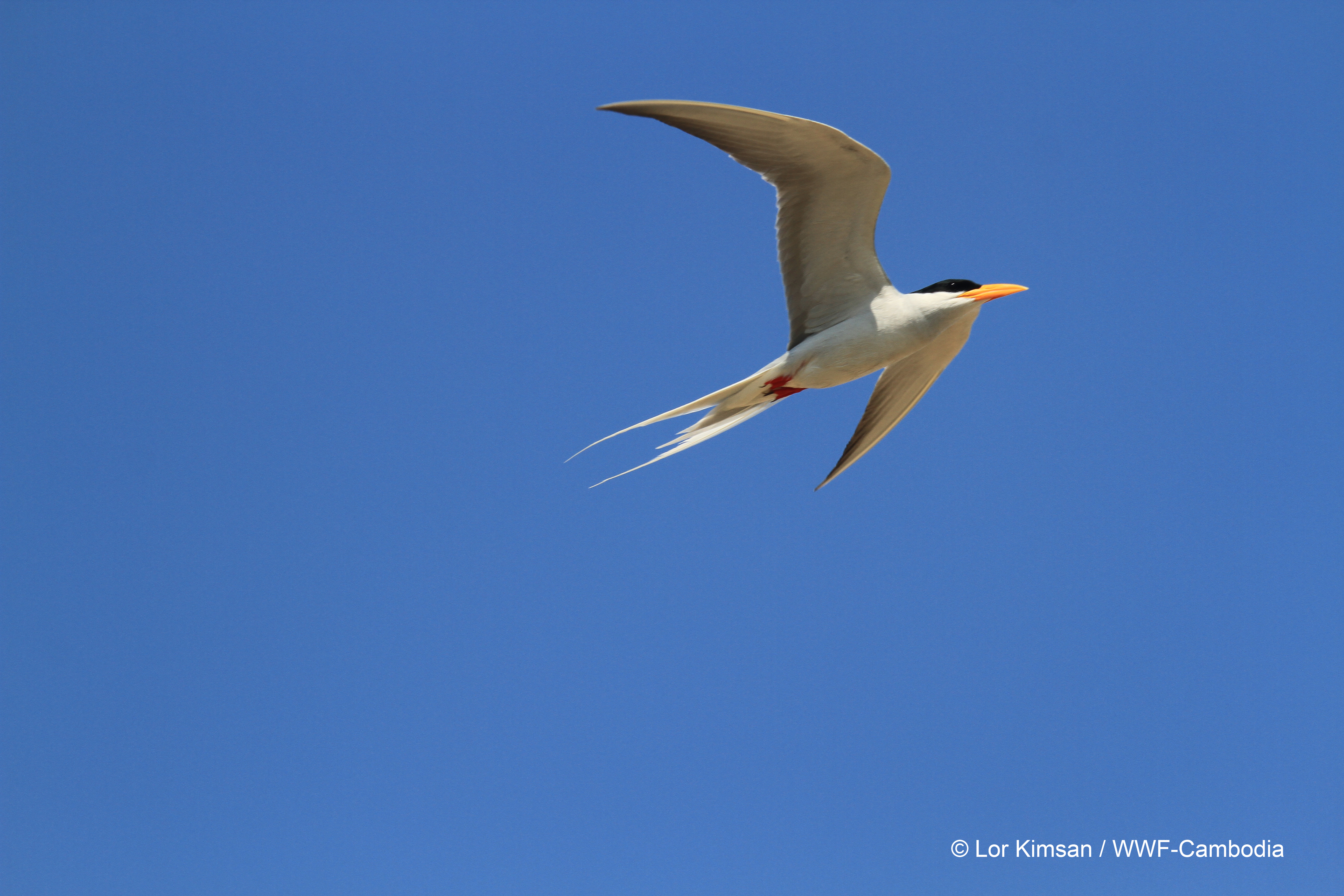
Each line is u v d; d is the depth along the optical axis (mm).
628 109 10430
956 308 11852
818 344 12055
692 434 12688
